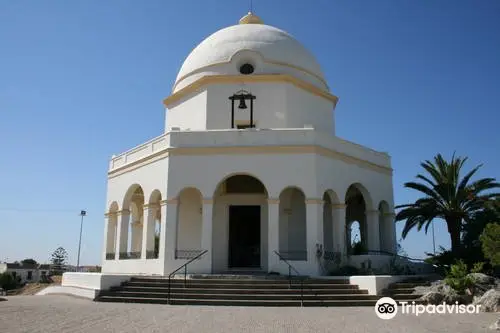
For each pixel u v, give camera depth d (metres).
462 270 18.08
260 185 24.55
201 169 22.25
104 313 13.87
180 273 21.19
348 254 24.41
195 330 10.91
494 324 11.49
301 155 22.12
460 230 26.50
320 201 21.80
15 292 38.44
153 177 23.50
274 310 14.94
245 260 24.09
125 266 24.23
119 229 25.59
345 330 11.07
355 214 30.36
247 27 29.14
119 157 27.28
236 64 26.89
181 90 27.45
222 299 16.95
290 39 28.94
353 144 25.06
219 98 25.95
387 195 26.88
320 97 28.03
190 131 22.81
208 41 29.12
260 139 22.48
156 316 13.30
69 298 18.92
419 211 26.20
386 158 27.55
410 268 24.50
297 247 24.16
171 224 21.88
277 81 26.09
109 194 27.31
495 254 19.84
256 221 24.47
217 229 24.11
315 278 19.03
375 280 17.36
